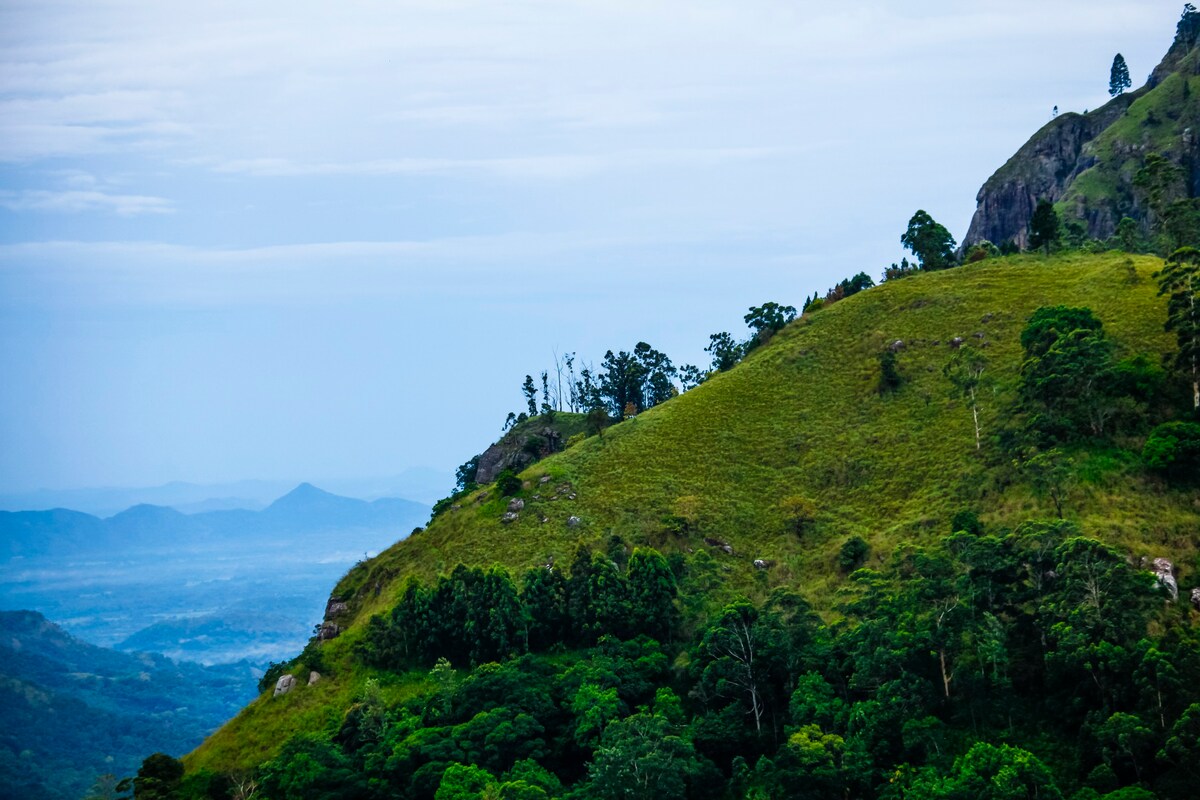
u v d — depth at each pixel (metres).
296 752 111.31
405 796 102.81
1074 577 92.56
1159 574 97.31
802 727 97.00
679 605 124.19
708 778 99.31
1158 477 110.81
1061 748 87.31
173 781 115.31
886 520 129.62
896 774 88.31
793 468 147.25
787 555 130.00
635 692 111.00
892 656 96.12
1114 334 136.38
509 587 125.88
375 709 114.69
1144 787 79.69
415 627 128.12
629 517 143.00
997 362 147.00
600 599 124.19
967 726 92.69
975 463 129.50
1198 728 78.44
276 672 139.38
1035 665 94.62
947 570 103.44
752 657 106.12
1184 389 121.56
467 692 113.38
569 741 107.19
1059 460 116.44
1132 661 85.69
